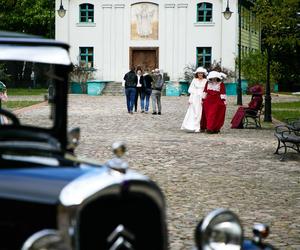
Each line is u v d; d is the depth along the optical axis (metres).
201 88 24.19
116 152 4.84
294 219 9.98
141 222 4.67
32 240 4.04
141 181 4.62
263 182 13.29
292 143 18.94
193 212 10.27
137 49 60.50
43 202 4.34
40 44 5.52
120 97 53.03
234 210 10.52
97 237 4.43
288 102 47.53
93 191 4.36
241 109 26.59
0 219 4.38
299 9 27.84
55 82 6.14
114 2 60.44
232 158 16.91
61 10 53.34
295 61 64.56
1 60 5.64
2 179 4.47
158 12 60.22
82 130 23.92
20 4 68.00
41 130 6.02
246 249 5.20
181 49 60.16
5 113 5.95
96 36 60.78
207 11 59.84
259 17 28.45
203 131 24.42
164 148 18.66
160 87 32.81
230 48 59.44
